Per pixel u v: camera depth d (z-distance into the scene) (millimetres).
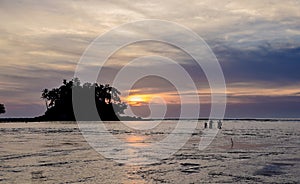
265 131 106125
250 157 38531
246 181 24938
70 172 28406
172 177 26438
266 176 26766
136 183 24422
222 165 32469
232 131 104375
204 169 30234
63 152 43062
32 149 46750
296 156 39344
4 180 25016
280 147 50625
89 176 26828
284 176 26719
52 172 28312
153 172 28734
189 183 24375
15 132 94062
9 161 34594
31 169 29734
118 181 24984
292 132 100000
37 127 128875
